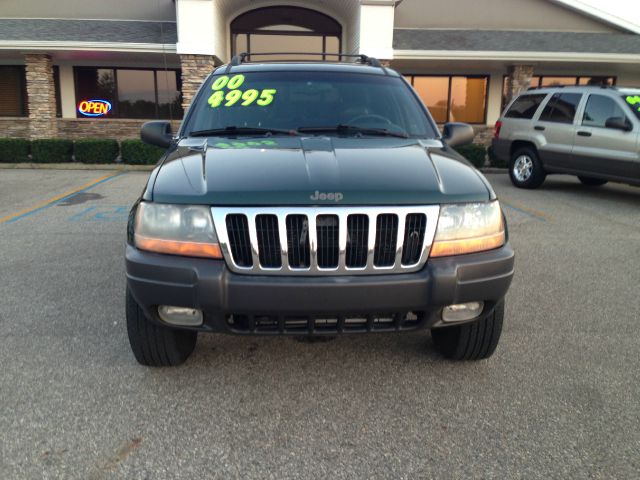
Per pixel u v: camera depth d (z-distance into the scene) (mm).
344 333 2570
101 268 5027
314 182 2498
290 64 4078
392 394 2855
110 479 2174
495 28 18375
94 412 2639
